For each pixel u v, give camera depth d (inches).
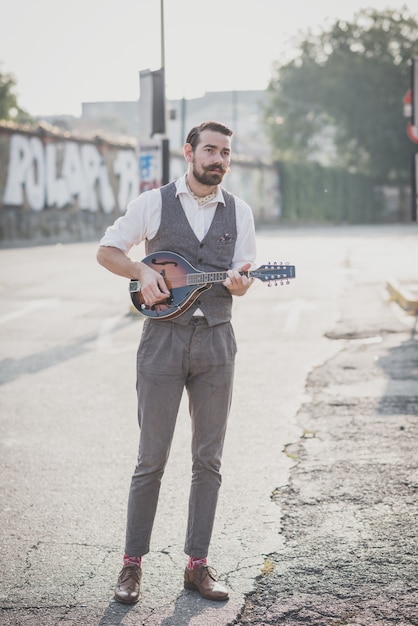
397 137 2586.1
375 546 175.6
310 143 2728.8
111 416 283.3
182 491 210.5
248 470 224.7
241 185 1801.2
